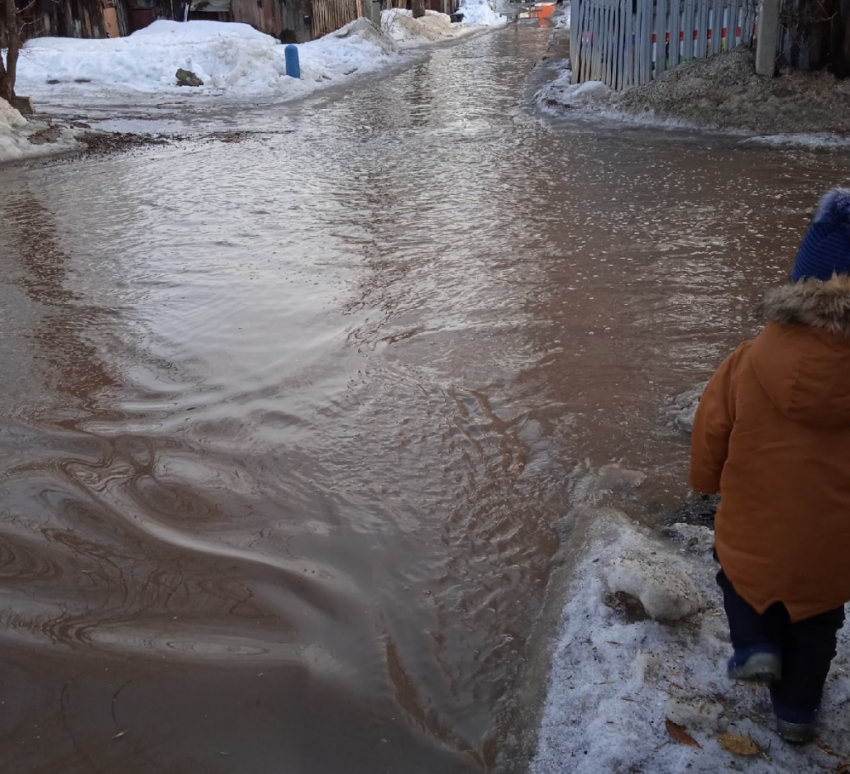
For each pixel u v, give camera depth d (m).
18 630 3.12
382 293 6.22
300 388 4.86
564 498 3.77
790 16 11.74
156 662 2.97
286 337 5.54
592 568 3.21
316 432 4.41
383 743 2.64
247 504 3.85
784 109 11.40
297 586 3.33
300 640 3.06
